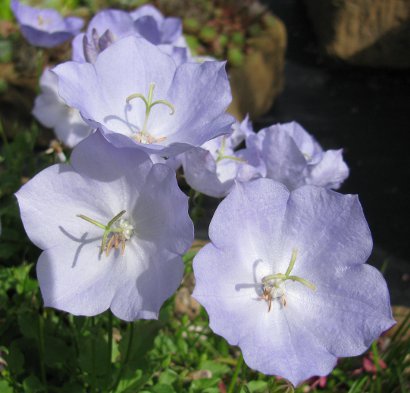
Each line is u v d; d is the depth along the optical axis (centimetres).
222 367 17
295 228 11
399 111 45
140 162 11
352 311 11
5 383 15
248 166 13
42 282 11
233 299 11
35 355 17
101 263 11
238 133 15
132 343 15
